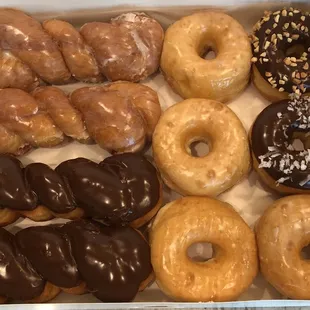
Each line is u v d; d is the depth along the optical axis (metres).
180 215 0.33
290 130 0.34
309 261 0.32
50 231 0.32
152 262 0.32
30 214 0.34
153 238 0.33
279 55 0.36
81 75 0.36
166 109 0.37
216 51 0.38
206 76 0.35
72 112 0.34
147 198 0.32
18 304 0.30
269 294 0.34
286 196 0.34
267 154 0.33
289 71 0.35
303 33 0.36
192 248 0.35
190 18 0.37
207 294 0.31
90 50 0.36
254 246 0.33
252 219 0.36
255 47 0.36
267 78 0.36
